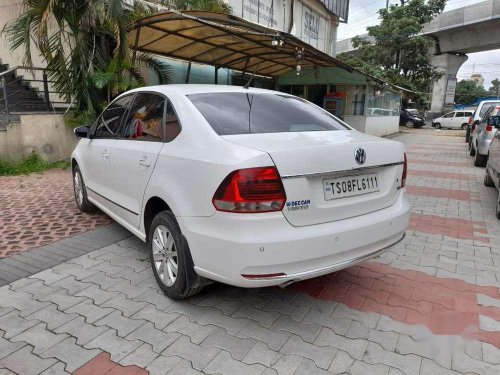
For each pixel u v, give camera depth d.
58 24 8.64
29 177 8.09
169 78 11.26
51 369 2.42
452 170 10.16
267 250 2.46
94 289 3.39
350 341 2.74
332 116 3.94
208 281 3.03
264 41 9.81
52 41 8.53
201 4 10.48
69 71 8.98
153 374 2.39
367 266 3.97
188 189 2.82
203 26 8.45
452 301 3.31
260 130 3.12
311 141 2.87
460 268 3.98
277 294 3.36
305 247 2.56
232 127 3.06
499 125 7.41
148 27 8.52
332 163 2.72
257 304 3.19
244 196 2.48
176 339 2.72
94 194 4.77
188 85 3.74
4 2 11.30
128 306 3.13
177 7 9.96
